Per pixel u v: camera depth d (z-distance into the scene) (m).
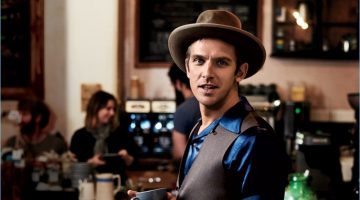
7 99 3.23
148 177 3.46
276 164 1.21
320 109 5.41
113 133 3.53
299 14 5.21
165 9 5.32
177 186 1.41
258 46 1.28
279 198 1.22
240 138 1.21
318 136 2.87
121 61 5.04
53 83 4.00
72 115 4.23
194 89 1.28
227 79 1.25
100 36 4.38
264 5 5.34
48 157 2.79
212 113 1.30
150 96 5.34
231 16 1.32
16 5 3.65
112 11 4.43
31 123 2.98
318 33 5.24
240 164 1.20
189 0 5.30
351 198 2.70
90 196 2.57
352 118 5.32
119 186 2.79
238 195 1.21
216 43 1.23
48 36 3.91
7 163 2.57
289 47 5.30
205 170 1.23
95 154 3.36
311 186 2.74
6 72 3.42
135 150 4.00
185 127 2.76
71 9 4.13
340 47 5.27
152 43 5.35
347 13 5.32
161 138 4.90
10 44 3.55
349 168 3.46
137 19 5.28
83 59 4.30
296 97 5.25
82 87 4.26
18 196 2.57
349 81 5.40
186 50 1.36
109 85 4.43
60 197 2.66
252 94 5.05
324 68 5.40
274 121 4.82
